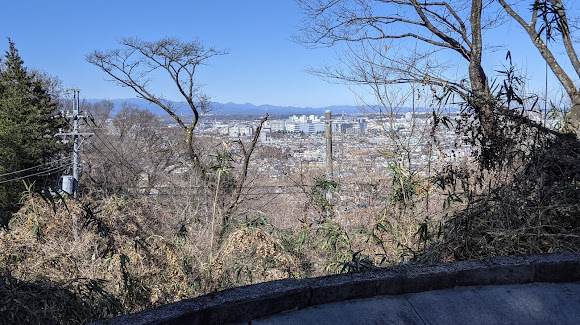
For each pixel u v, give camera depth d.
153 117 28.48
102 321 2.20
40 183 24.47
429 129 5.55
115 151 26.06
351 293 2.74
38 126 23.52
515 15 6.61
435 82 6.18
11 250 6.10
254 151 14.62
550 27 5.50
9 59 25.56
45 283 3.44
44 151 24.36
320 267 6.07
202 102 12.61
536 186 4.37
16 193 20.30
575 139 4.79
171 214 11.65
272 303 2.53
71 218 6.78
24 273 5.77
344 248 5.85
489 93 5.00
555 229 4.07
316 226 6.57
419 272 2.89
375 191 6.86
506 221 4.09
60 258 6.11
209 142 15.34
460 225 4.12
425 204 5.69
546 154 4.53
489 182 4.61
